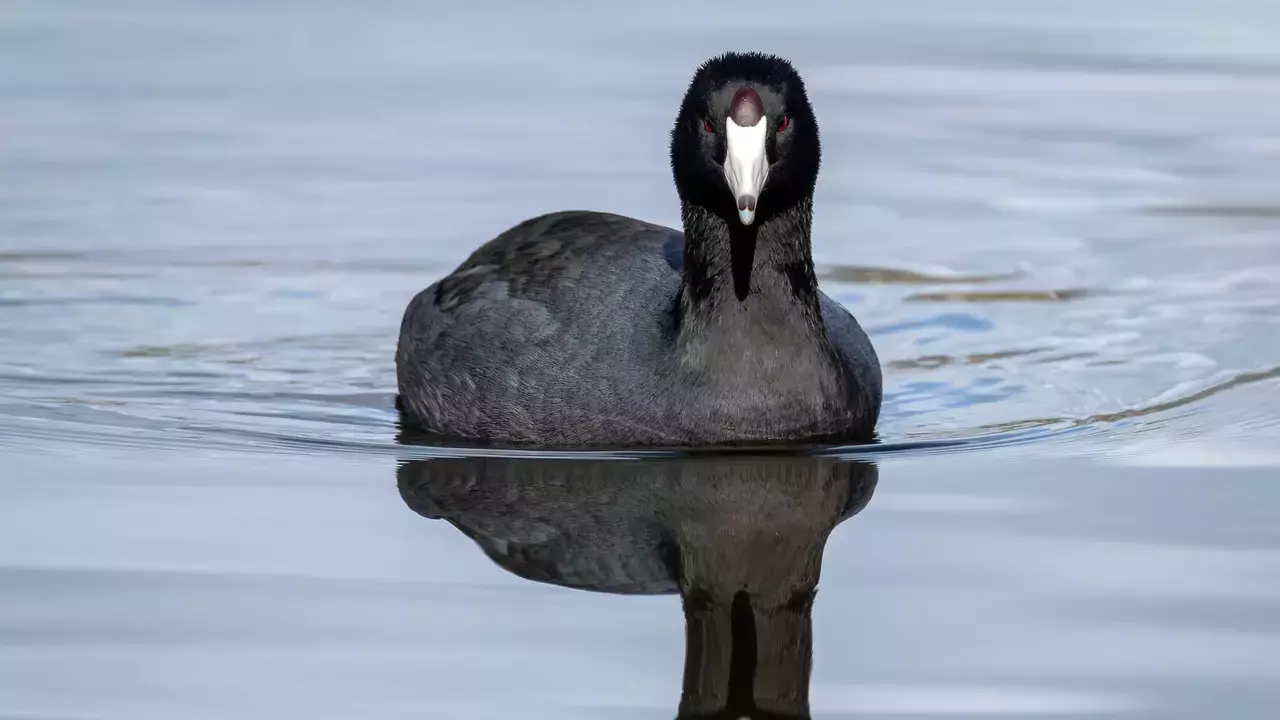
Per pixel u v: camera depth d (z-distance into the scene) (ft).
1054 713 23.59
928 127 63.05
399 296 48.32
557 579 28.02
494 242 40.68
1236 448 34.94
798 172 34.37
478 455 34.76
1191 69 71.26
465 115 63.46
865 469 33.71
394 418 38.42
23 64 70.23
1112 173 58.44
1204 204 55.42
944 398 39.83
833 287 49.32
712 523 30.40
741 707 23.82
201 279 49.08
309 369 42.47
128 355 43.09
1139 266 50.14
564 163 57.77
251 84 67.82
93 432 36.65
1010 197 56.24
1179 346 43.55
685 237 35.32
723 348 34.50
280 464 34.27
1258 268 49.78
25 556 28.86
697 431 34.55
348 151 59.67
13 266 49.49
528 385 35.73
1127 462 34.09
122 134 61.46
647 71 68.64
